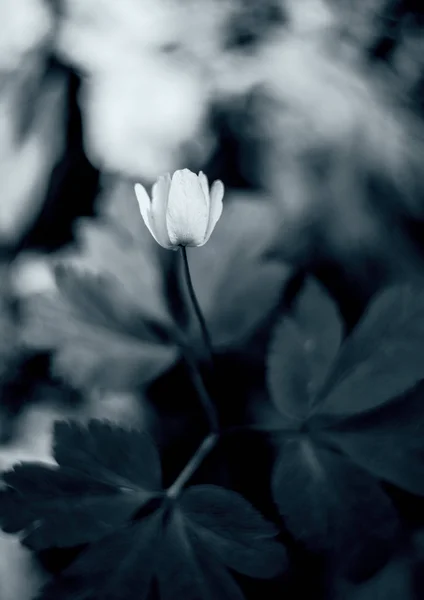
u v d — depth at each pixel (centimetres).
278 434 34
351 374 34
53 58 45
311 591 39
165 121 44
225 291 37
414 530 39
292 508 33
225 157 44
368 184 44
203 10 46
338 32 46
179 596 32
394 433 34
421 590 38
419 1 48
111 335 37
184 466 41
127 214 38
